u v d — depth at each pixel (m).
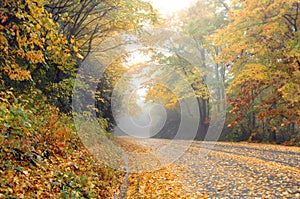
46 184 4.92
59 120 8.41
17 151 5.20
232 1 18.50
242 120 23.58
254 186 7.14
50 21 5.72
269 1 16.41
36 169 5.23
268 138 22.64
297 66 16.17
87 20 10.75
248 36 17.75
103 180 7.23
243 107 21.08
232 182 7.77
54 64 9.22
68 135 7.74
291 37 16.78
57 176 5.46
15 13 5.50
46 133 6.91
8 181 4.23
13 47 6.09
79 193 5.32
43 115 7.76
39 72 8.69
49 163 5.91
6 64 5.84
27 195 4.25
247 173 8.81
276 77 17.62
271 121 21.92
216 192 6.82
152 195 6.60
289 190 6.52
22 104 6.96
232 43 18.28
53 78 9.65
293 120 19.02
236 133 25.47
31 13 5.58
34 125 6.49
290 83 15.93
